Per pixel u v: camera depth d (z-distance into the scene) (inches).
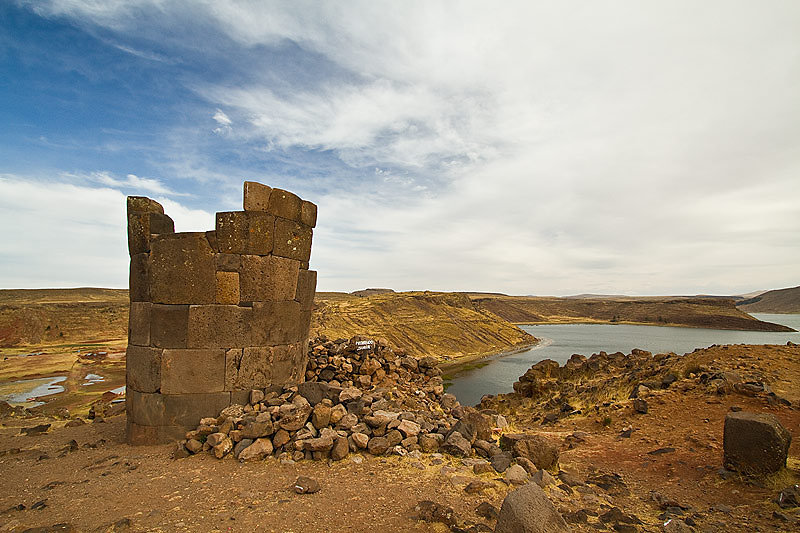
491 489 231.3
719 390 481.1
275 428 289.6
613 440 418.6
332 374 446.3
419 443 293.9
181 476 248.8
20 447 349.4
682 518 224.7
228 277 336.5
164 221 346.0
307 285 398.3
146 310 333.4
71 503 213.9
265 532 183.8
